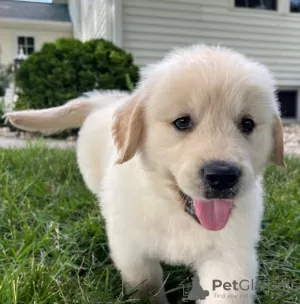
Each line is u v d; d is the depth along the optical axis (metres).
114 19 1.17
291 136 1.06
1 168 0.51
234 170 0.21
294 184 0.46
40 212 0.37
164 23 1.24
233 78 0.23
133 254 0.27
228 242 0.24
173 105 0.23
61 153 0.62
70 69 1.02
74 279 0.27
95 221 0.35
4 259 0.28
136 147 0.25
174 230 0.25
